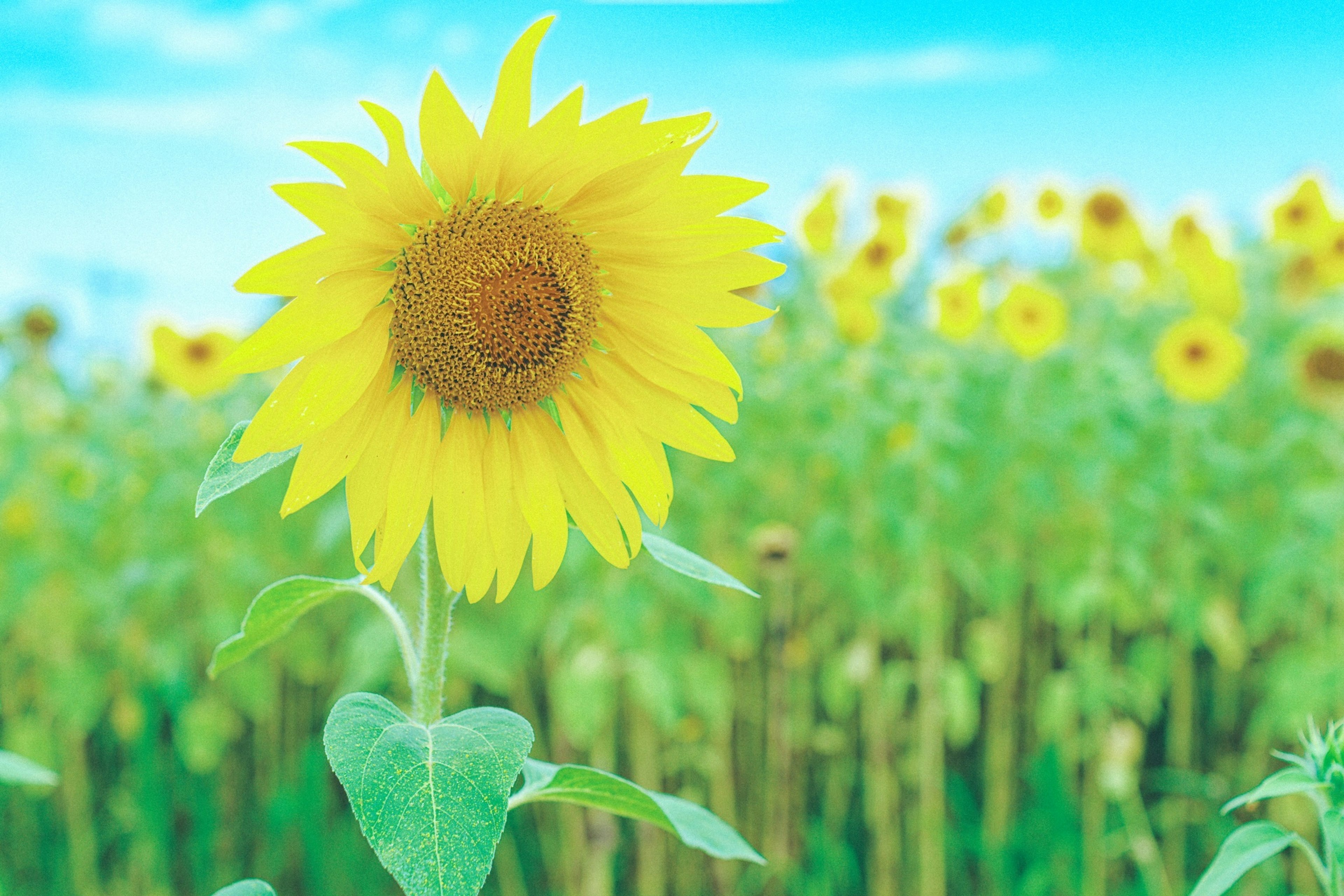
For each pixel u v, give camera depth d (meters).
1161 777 4.21
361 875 3.92
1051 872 3.87
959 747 4.42
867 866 4.14
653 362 1.27
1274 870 3.55
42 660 4.04
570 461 1.28
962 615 4.47
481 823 0.99
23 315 4.47
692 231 1.23
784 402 3.83
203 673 4.13
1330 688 3.33
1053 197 4.46
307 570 3.90
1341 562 3.48
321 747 4.02
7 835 4.24
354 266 1.10
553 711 3.62
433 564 1.22
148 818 3.95
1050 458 3.84
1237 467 3.70
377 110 1.08
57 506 3.71
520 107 1.15
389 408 1.17
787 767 3.56
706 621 3.89
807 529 3.96
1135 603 3.73
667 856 3.98
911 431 3.79
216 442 3.88
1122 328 4.84
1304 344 3.98
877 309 4.36
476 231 1.17
